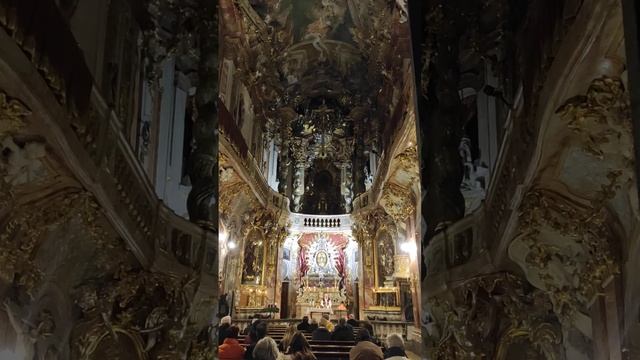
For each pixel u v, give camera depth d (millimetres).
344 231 24172
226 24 15531
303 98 25906
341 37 21734
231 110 16875
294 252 24047
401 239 20266
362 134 24672
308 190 25969
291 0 19375
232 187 17516
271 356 5922
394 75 16281
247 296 21156
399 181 17328
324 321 12820
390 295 21125
